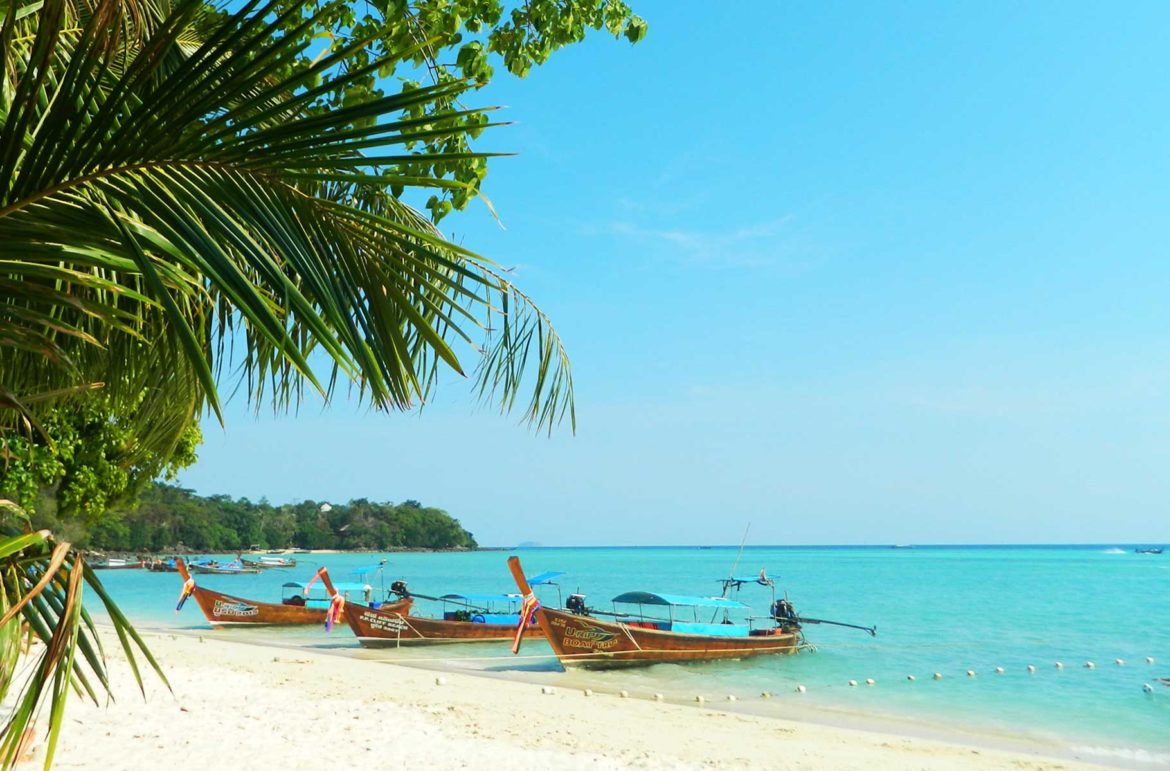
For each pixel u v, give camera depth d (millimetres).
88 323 3551
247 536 134875
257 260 2270
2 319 2328
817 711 17438
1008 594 55875
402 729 11438
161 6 3629
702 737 13266
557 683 20047
